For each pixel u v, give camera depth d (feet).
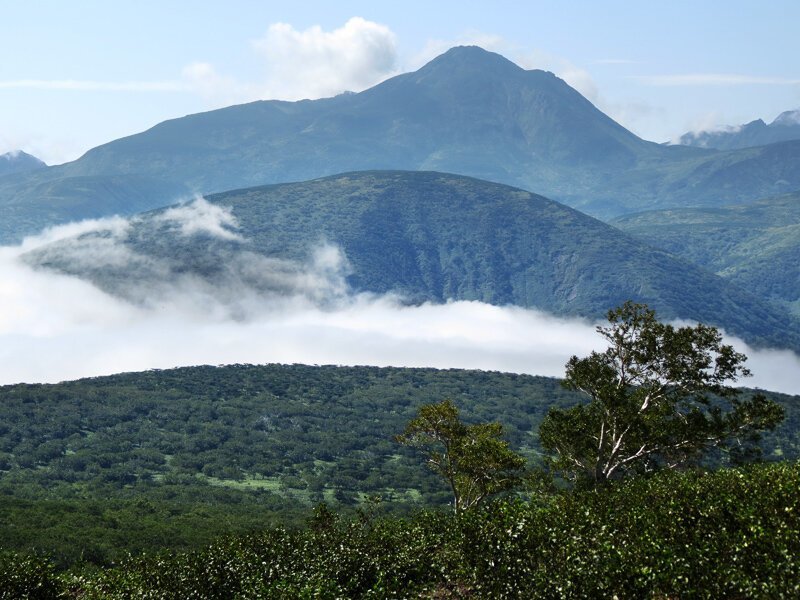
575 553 94.73
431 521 138.10
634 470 179.83
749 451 169.58
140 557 145.89
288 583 118.93
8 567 132.46
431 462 198.90
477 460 186.09
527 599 95.91
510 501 140.36
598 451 177.17
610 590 87.30
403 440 198.18
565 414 185.57
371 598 109.70
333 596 110.22
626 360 177.78
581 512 112.37
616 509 117.50
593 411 182.29
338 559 124.77
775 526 94.99
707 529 99.35
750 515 98.37
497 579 101.19
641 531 102.68
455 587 111.14
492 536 108.06
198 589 128.06
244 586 123.13
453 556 112.57
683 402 177.37
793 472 118.42
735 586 82.84
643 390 180.04
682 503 109.09
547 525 107.86
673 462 176.24
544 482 184.34
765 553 88.02
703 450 173.99
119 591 130.11
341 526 154.51
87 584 136.36
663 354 172.65
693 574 86.43
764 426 167.84
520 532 105.70
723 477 126.52
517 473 190.49
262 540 142.51
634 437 172.76
